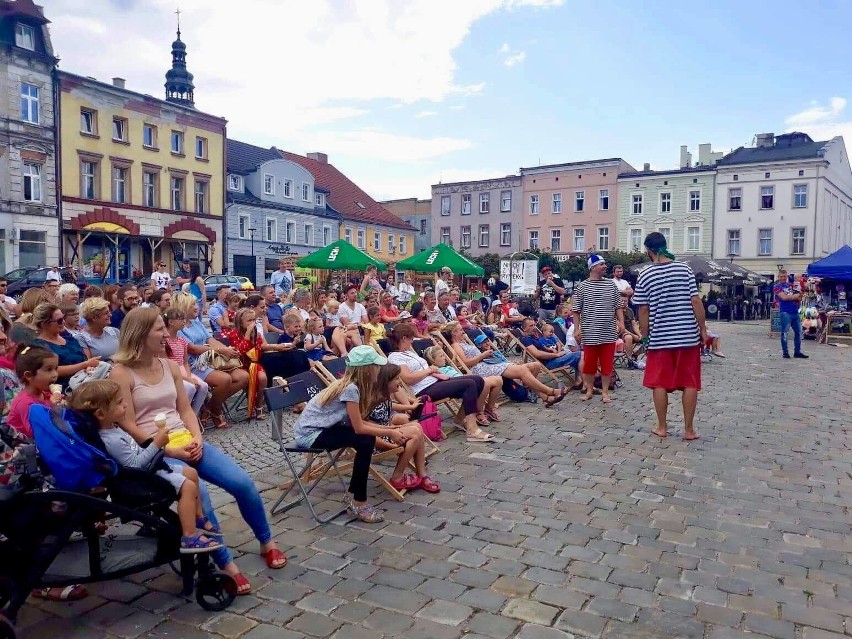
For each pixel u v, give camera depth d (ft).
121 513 11.32
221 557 12.44
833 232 180.75
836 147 177.17
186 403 14.56
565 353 36.19
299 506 17.38
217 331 33.71
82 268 113.91
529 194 202.39
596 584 12.98
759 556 14.35
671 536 15.39
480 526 15.97
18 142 105.70
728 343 69.00
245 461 21.74
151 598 12.51
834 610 12.09
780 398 33.60
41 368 13.30
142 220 125.80
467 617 11.73
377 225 196.65
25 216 107.04
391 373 16.67
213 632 11.31
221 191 143.64
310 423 16.71
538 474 20.07
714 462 21.50
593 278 31.91
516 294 73.31
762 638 11.11
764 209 171.01
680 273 24.02
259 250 154.40
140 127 125.08
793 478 19.89
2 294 32.19
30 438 12.69
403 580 13.16
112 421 12.17
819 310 72.69
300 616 11.80
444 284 63.57
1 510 10.52
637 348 46.75
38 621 11.66
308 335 30.71
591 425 26.73
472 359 30.66
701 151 188.65
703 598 12.45
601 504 17.49
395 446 18.04
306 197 171.42
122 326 13.76
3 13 103.76
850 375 42.80
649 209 184.65
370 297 46.75
